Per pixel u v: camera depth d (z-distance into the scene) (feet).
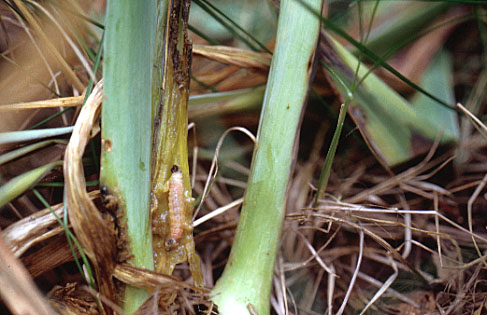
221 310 0.74
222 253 0.91
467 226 0.91
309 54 0.75
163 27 0.70
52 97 0.91
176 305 0.72
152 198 0.72
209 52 0.87
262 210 0.75
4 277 0.63
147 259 0.69
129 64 0.64
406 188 0.93
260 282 0.75
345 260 0.90
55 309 0.71
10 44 0.91
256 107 0.93
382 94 0.89
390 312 0.84
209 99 0.92
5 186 0.70
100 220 0.66
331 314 0.85
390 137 0.90
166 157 0.72
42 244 0.81
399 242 0.91
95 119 0.69
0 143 0.72
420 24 0.93
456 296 0.82
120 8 0.63
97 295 0.69
